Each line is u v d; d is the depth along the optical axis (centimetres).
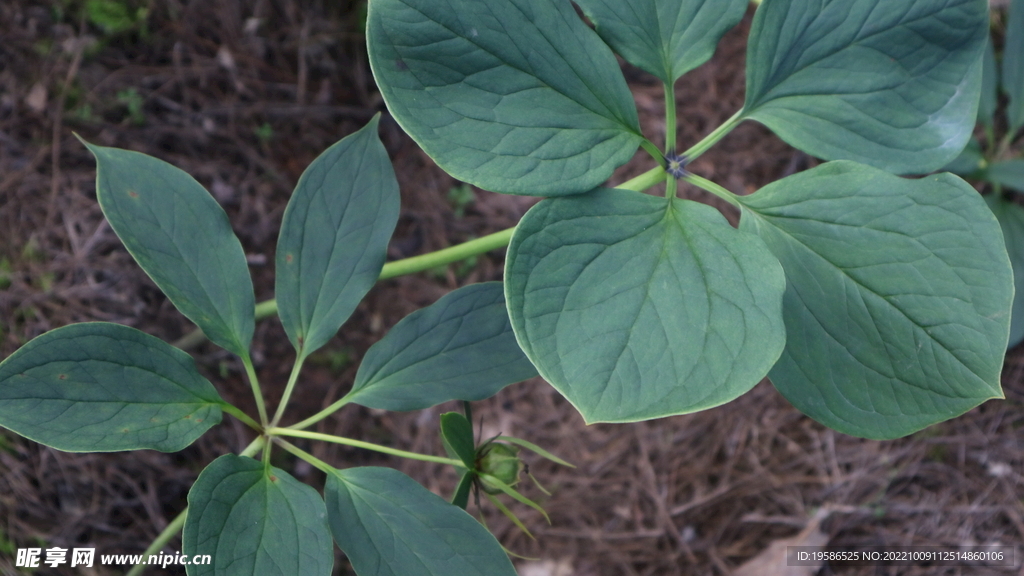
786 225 97
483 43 93
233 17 138
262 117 142
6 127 128
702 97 154
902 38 97
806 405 96
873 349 96
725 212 151
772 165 153
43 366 96
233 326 101
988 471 148
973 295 94
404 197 150
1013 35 130
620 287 92
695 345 91
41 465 125
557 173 93
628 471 153
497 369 101
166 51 136
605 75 95
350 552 98
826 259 96
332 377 143
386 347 102
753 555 149
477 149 92
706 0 98
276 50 142
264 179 141
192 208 100
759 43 98
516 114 93
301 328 102
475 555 99
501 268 151
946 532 148
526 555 149
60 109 130
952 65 97
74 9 129
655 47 97
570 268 92
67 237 129
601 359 90
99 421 96
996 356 94
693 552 150
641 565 150
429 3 92
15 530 125
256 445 101
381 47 92
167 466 130
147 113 134
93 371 97
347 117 148
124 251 131
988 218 94
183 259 100
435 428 148
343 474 100
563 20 94
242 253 101
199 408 99
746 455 154
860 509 149
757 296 92
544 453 103
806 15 97
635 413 90
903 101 98
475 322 102
